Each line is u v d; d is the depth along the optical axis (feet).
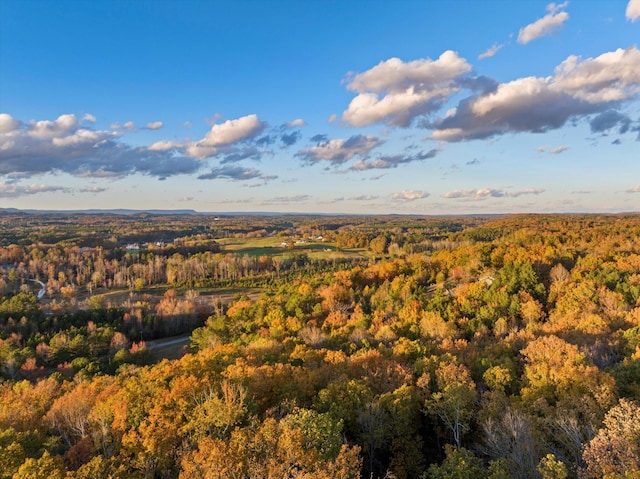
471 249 448.65
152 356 322.55
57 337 323.98
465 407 131.23
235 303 424.05
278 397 137.59
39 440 120.88
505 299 280.51
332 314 304.71
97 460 87.35
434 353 197.67
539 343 166.61
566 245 470.39
